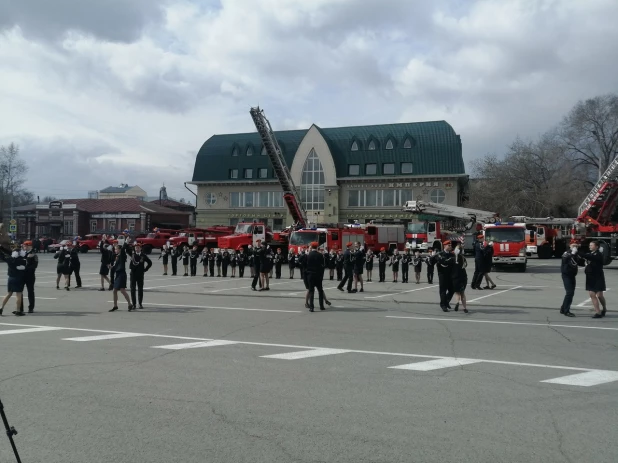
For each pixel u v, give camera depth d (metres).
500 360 8.80
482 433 5.44
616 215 32.88
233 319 13.45
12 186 71.19
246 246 40.41
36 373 7.75
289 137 73.81
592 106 58.03
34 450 5.00
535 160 62.03
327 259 27.03
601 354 9.34
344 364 8.41
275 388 7.03
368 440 5.24
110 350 9.41
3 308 15.01
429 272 25.56
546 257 49.22
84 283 24.36
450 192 65.81
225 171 74.56
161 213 81.56
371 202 68.69
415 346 9.97
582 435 5.41
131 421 5.77
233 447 5.06
